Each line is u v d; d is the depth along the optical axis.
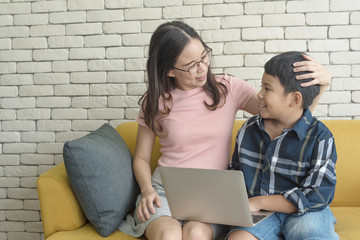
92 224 1.72
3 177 2.51
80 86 2.39
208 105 1.73
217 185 1.33
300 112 1.53
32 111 2.45
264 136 1.58
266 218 1.48
